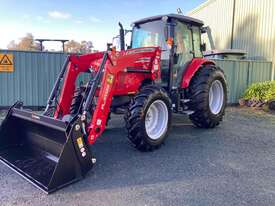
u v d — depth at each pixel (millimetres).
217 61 7949
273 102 7051
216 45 11703
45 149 3154
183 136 4559
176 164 3279
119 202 2381
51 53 6715
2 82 6488
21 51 6512
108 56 3301
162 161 3371
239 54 8961
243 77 8320
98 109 3107
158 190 2613
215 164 3297
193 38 5199
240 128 5184
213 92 5293
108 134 4594
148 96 3619
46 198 2418
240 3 9836
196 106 4852
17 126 3461
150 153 3672
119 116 6055
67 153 2596
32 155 3215
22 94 6656
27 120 3193
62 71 3697
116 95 3895
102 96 3154
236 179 2875
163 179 2855
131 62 3709
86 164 2785
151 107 3754
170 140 4312
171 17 4609
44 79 6758
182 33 4898
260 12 8727
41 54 6660
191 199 2445
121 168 3125
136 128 3541
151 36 4887
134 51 3789
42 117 2951
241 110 7316
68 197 2445
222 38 11188
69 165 2625
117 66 3430
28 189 2580
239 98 8344
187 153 3688
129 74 3936
